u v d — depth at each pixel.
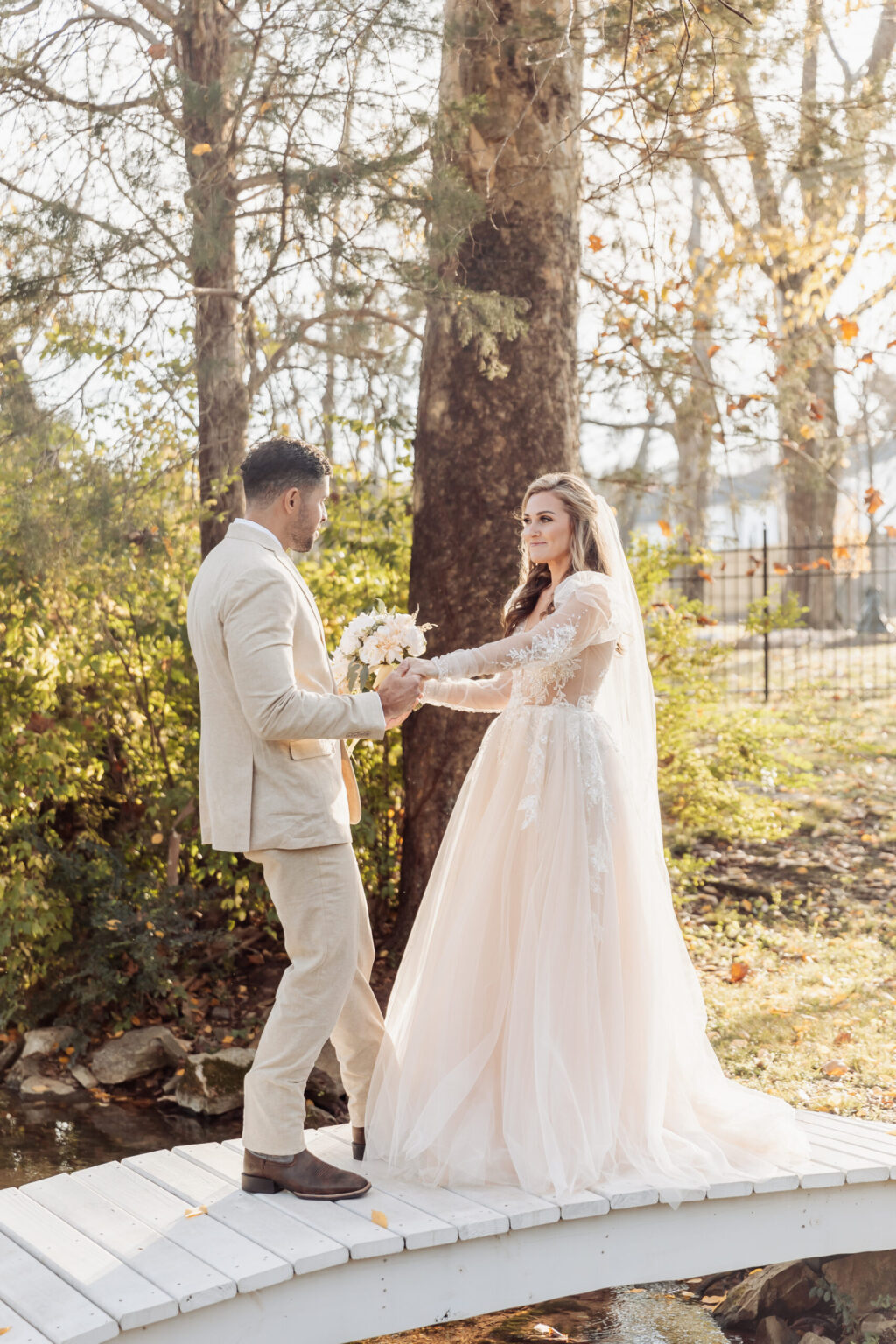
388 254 4.98
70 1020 5.82
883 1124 3.56
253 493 2.89
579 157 5.65
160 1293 2.43
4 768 5.82
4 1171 4.43
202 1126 4.93
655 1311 3.55
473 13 5.24
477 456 5.48
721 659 7.69
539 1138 2.92
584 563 3.34
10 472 5.35
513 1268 2.80
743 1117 3.20
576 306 5.67
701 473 10.77
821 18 6.73
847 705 11.77
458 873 3.24
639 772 3.45
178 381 5.21
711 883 7.23
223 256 5.26
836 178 7.49
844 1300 3.45
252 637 2.70
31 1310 2.39
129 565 5.34
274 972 6.14
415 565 5.71
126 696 6.27
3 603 5.75
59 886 5.95
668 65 6.50
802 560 18.86
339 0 4.84
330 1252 2.57
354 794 3.15
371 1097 3.11
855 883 7.11
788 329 9.32
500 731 3.29
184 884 6.14
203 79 5.47
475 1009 3.07
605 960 3.06
